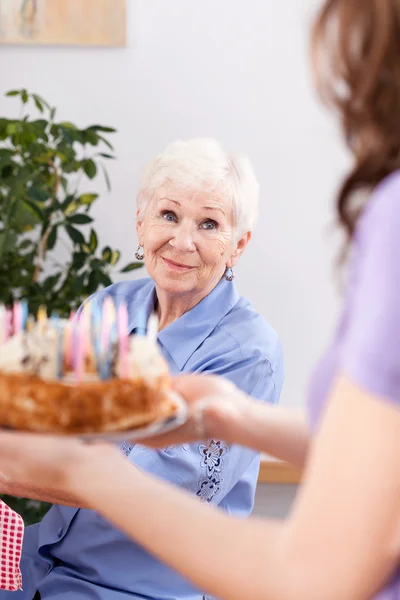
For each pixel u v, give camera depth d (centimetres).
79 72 266
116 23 262
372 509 56
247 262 276
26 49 265
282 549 61
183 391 99
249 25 264
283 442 93
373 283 58
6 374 86
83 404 85
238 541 64
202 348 154
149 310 168
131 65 266
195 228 156
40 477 72
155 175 158
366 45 61
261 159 271
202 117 269
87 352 90
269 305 278
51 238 228
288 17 263
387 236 58
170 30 264
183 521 67
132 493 70
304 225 273
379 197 62
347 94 66
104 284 229
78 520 146
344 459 58
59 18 262
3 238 222
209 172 155
